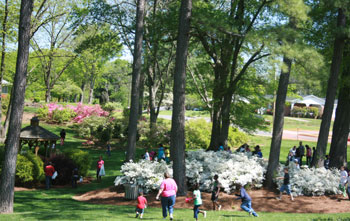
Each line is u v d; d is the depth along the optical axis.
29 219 10.18
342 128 21.84
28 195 16.98
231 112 27.58
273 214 12.93
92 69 68.31
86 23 31.23
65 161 20.98
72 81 69.62
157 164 17.30
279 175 17.75
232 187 16.56
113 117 43.59
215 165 17.48
